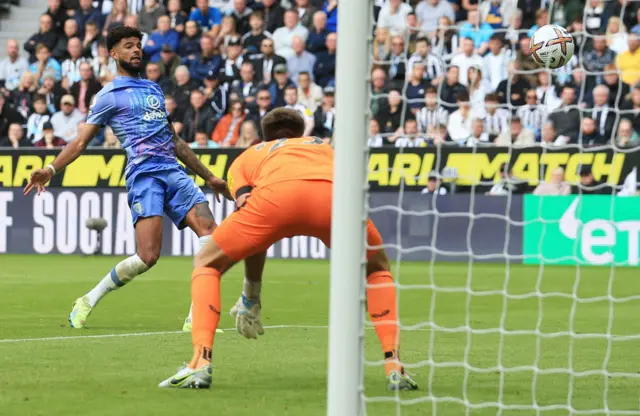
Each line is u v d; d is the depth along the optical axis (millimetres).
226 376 9531
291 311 16609
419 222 28047
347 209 7016
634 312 16797
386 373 8859
